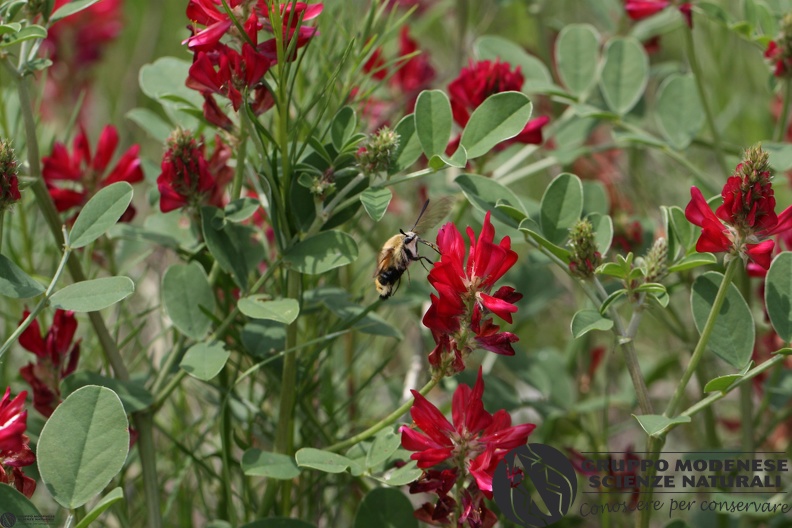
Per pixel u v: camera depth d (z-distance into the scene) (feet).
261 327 4.57
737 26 4.74
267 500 4.51
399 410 4.37
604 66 4.87
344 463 4.33
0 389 4.70
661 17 5.19
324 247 4.39
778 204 5.26
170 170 4.46
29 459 4.30
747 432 4.58
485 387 4.75
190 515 4.69
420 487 4.30
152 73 4.65
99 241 4.73
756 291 5.02
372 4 4.66
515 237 4.51
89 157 4.66
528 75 4.92
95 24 5.79
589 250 4.36
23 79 4.44
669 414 4.34
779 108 5.23
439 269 4.27
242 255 4.49
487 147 4.39
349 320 4.52
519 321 4.95
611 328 4.34
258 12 4.36
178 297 4.48
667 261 4.40
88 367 4.77
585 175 5.18
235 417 4.72
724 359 4.35
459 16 5.17
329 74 4.65
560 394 4.88
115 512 4.62
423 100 4.40
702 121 4.86
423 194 5.01
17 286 4.30
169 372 4.56
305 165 4.40
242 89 4.35
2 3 4.46
